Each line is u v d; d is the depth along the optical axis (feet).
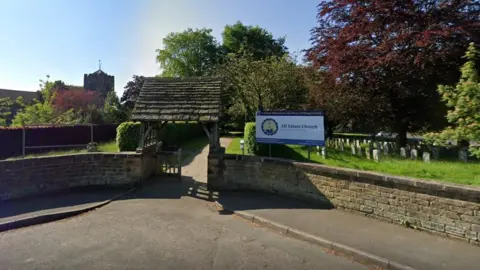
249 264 15.79
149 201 28.04
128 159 32.81
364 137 87.56
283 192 29.07
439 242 17.90
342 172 24.21
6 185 26.48
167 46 161.17
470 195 17.56
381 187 21.81
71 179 30.83
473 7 47.39
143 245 18.03
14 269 14.97
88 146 56.65
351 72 53.67
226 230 20.89
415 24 47.11
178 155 37.06
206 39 162.61
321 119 31.65
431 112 54.49
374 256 16.17
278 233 20.48
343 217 22.70
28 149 52.34
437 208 18.99
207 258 16.40
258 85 77.61
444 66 48.55
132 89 148.87
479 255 16.21
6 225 20.72
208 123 33.17
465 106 15.46
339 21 58.90
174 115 33.09
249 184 31.50
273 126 33.94
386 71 51.29
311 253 17.34
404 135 59.93
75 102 130.93
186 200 28.58
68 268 15.12
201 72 159.43
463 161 38.65
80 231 20.30
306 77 72.38
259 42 154.81
